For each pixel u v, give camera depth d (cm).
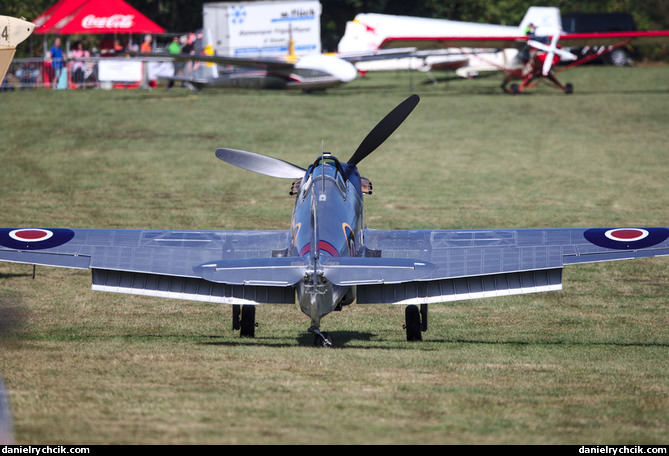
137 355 2389
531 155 8388
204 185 7056
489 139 9231
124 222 5694
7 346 2602
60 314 3488
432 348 2720
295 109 11012
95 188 6856
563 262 2517
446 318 3603
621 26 18625
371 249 2809
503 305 3900
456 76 17450
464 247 2698
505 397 1916
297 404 1805
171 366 2209
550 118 10525
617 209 6184
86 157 8088
